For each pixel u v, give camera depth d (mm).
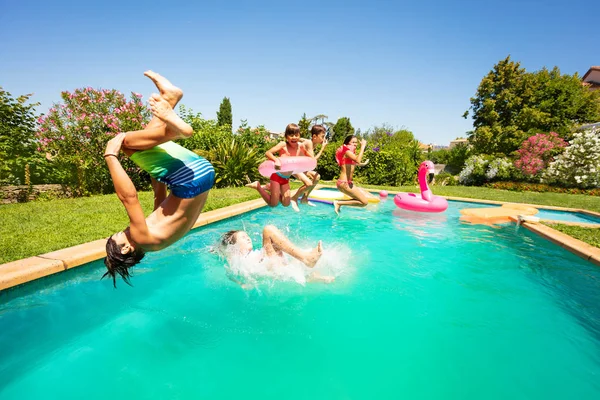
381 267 4672
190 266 4410
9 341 2850
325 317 3293
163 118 2051
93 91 10867
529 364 2652
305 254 3906
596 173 15984
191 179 2326
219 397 2250
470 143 27484
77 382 2398
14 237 4793
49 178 9914
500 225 7605
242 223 6973
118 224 5707
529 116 23969
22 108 9594
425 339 2961
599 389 2385
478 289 4027
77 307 3393
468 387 2375
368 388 2346
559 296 3883
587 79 30578
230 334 2992
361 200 7492
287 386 2354
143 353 2730
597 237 6023
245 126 15555
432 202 8773
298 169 5180
